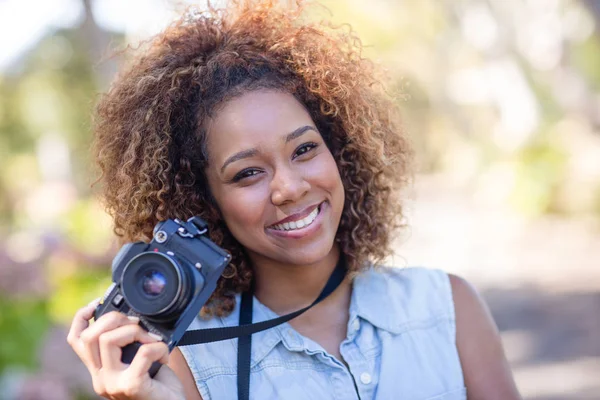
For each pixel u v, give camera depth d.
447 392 1.84
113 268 1.60
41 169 14.07
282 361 1.81
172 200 1.86
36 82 13.48
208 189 1.85
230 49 1.83
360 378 1.82
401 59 18.56
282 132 1.74
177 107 1.83
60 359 3.40
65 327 3.77
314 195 1.79
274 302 1.91
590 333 6.15
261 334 1.83
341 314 1.93
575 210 12.16
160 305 1.50
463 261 9.92
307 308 1.83
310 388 1.79
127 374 1.49
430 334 1.90
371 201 2.00
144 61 1.94
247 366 1.78
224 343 1.82
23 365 3.51
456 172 22.38
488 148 16.02
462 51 18.19
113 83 2.05
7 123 14.22
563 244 10.34
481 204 15.15
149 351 1.49
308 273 1.88
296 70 1.83
